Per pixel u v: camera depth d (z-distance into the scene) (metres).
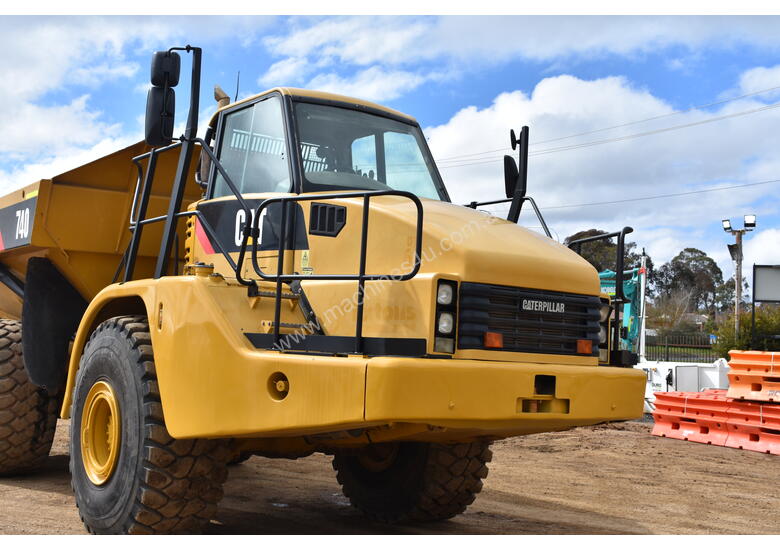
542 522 6.28
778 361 11.37
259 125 5.70
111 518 4.97
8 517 5.73
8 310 8.30
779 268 17.62
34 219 6.73
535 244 5.02
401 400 3.99
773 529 6.43
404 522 6.14
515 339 4.67
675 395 12.72
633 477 8.77
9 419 6.95
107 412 5.41
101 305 5.69
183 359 4.74
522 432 4.99
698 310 63.34
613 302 5.44
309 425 4.19
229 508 6.31
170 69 5.14
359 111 5.88
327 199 4.90
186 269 5.37
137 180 6.98
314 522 6.00
